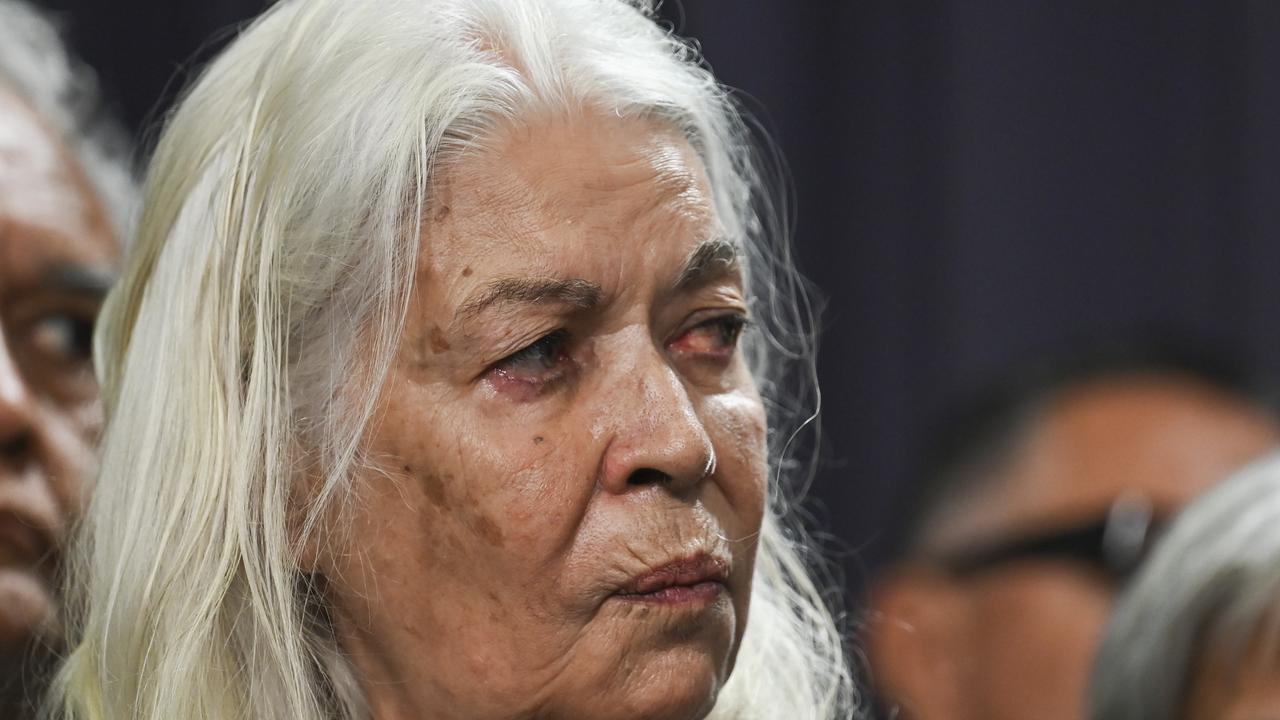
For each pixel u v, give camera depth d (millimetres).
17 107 3492
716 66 5691
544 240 2447
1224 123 6363
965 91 6094
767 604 3090
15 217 3297
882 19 6047
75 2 5012
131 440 2775
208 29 5062
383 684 2598
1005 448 4895
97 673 2762
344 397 2533
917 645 4730
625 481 2434
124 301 2877
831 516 5949
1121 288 6199
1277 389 5305
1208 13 6340
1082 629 4512
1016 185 6137
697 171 2623
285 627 2602
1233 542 3510
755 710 2979
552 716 2463
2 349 3186
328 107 2592
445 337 2459
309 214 2580
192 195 2771
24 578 3094
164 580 2664
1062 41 6211
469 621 2465
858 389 6020
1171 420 4820
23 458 3125
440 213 2480
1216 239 6309
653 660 2439
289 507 2621
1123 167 6254
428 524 2477
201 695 2625
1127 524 4598
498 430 2439
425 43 2564
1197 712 3494
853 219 6016
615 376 2465
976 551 4727
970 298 6070
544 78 2543
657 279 2506
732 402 2605
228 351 2674
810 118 5914
